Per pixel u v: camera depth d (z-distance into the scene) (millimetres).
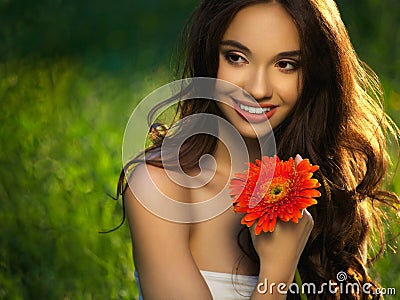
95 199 4844
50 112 6086
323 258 3201
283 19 2801
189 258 2908
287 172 2592
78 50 8008
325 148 3131
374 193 3371
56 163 5219
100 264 4348
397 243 4195
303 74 2871
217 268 2994
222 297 2990
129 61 7648
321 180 3150
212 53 2861
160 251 2887
